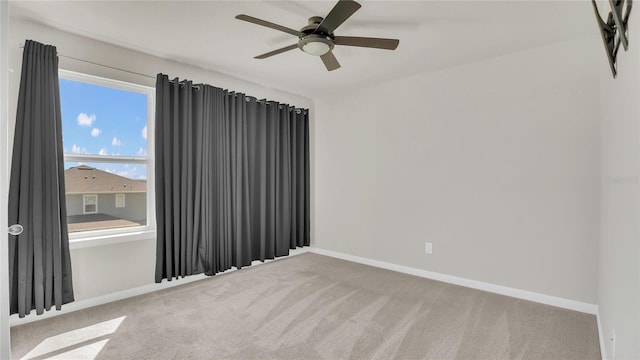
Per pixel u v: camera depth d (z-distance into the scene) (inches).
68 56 102.9
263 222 160.4
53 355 79.3
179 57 124.4
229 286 127.6
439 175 137.6
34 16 92.5
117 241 114.2
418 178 144.1
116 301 112.6
